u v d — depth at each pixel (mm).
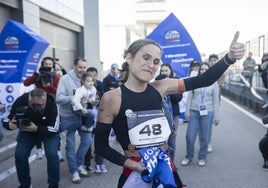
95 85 6082
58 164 4336
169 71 5605
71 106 4934
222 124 9500
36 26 11109
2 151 6121
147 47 1984
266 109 9422
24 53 7520
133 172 1986
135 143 1968
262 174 5305
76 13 16328
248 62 14164
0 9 9438
